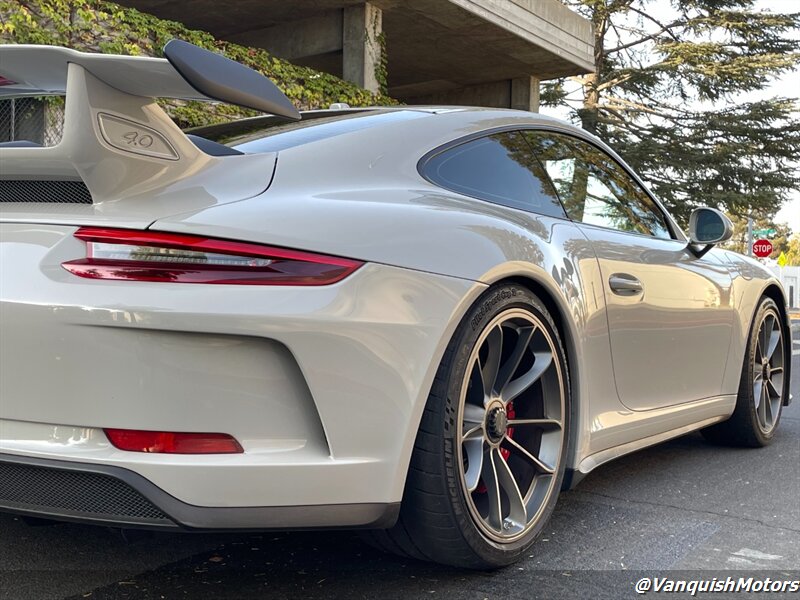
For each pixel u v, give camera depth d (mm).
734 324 3412
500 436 2096
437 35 13805
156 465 1546
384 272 1746
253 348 1603
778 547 2373
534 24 14102
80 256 1574
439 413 1841
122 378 1548
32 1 7477
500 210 2258
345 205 1821
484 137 2439
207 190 1751
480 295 1949
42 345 1562
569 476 2346
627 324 2602
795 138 23188
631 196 3092
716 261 3371
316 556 2174
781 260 23766
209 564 2105
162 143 1752
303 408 1656
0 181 1783
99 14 8062
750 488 3027
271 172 1889
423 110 2492
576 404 2344
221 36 14094
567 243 2402
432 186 2139
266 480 1604
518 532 2098
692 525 2553
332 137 2137
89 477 1578
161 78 1617
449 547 1931
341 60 14828
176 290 1545
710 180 23281
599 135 23312
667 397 2920
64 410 1571
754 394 3678
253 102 1689
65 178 1699
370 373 1699
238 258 1591
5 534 2295
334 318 1645
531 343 2209
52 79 1817
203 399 1572
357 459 1698
